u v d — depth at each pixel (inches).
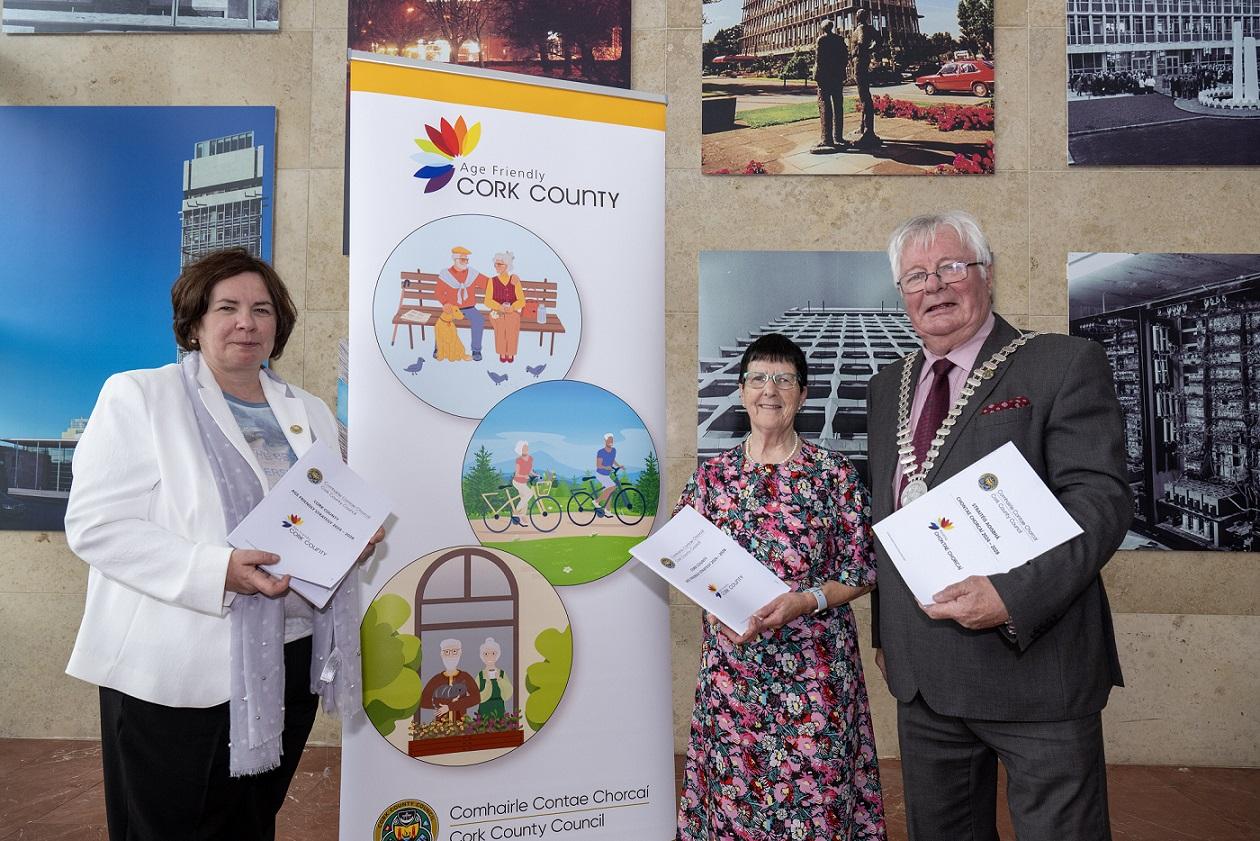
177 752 55.2
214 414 58.7
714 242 136.9
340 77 136.9
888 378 70.3
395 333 65.4
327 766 124.6
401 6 135.4
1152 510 131.9
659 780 71.0
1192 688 131.5
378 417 64.7
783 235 136.7
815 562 71.7
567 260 70.6
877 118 135.9
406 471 65.2
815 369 134.7
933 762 62.2
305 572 53.6
